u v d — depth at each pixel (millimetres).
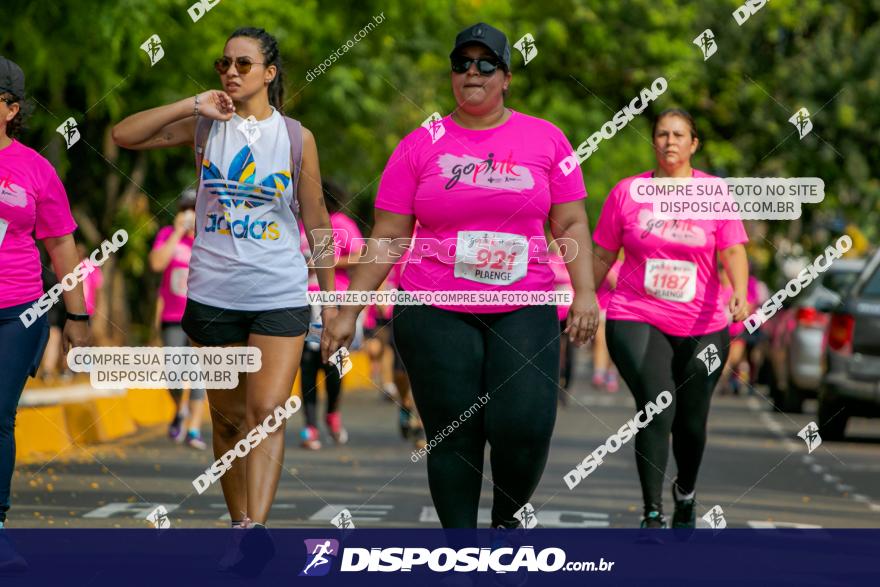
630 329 16719
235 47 13281
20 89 14141
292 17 41438
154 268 28625
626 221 16844
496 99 12531
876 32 62781
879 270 33406
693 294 16656
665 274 16672
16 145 14312
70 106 37125
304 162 13508
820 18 63938
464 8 50719
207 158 13344
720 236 16797
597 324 12750
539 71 59844
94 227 48594
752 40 62375
